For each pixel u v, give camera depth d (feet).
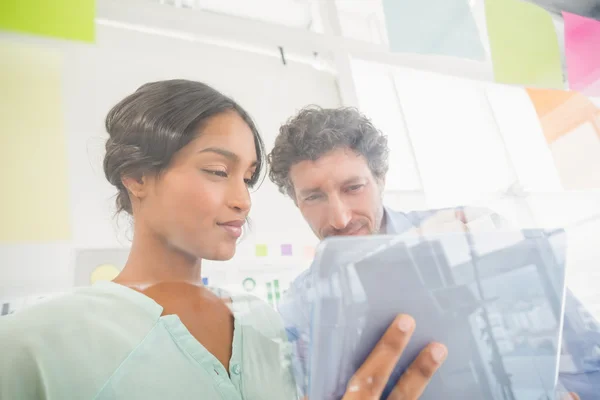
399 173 2.21
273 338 1.67
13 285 1.42
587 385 1.98
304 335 1.65
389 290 1.36
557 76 2.84
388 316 1.33
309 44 2.27
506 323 1.46
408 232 2.07
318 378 1.28
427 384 1.33
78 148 1.63
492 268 1.50
